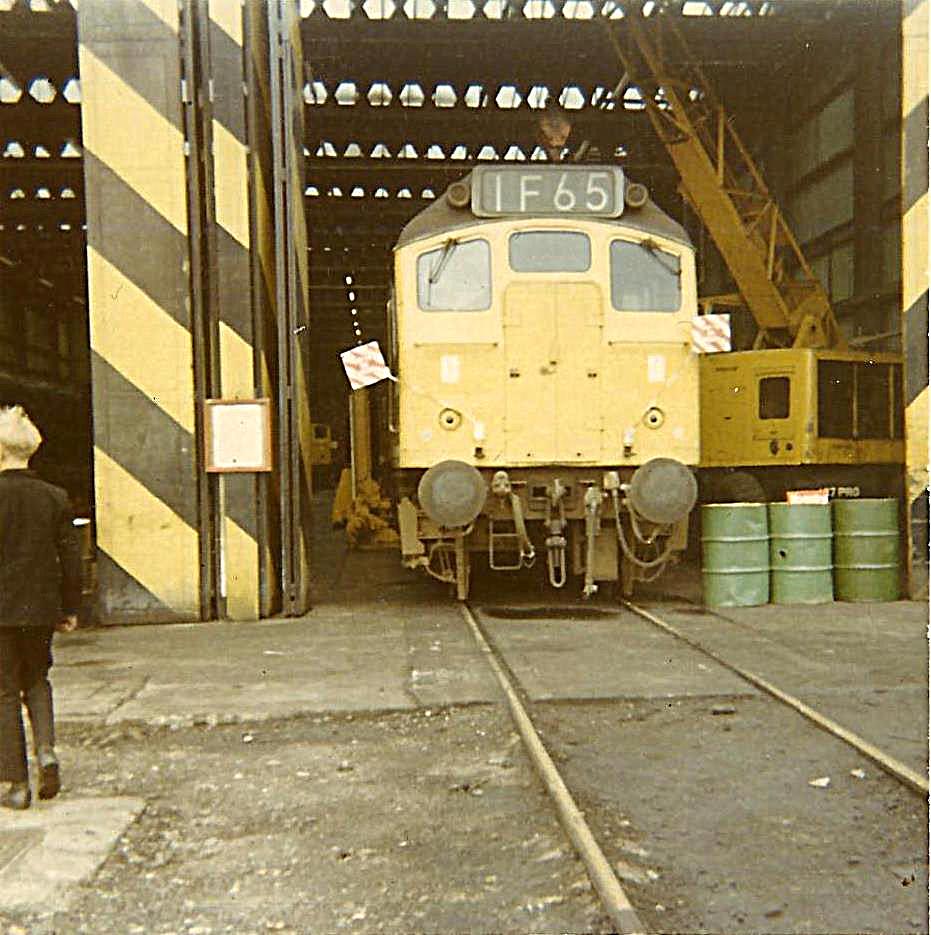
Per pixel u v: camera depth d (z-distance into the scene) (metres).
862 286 19.28
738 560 9.83
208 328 9.33
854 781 4.67
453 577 10.33
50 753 4.52
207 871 3.75
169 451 9.18
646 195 10.08
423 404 9.46
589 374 9.57
